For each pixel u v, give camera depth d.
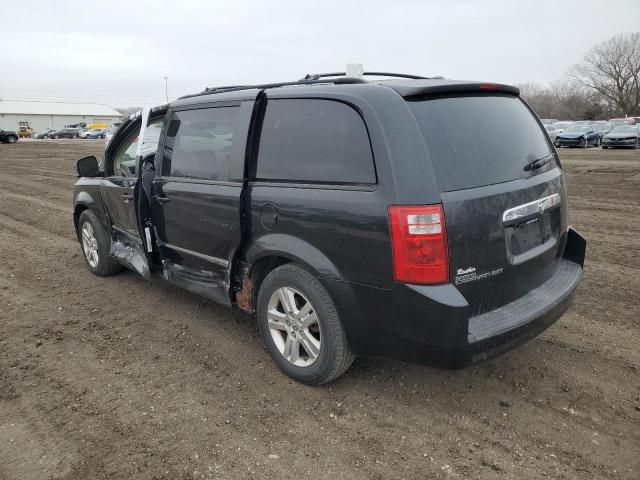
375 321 2.99
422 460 2.80
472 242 2.84
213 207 3.80
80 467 2.80
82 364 3.93
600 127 32.72
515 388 3.45
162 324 4.61
